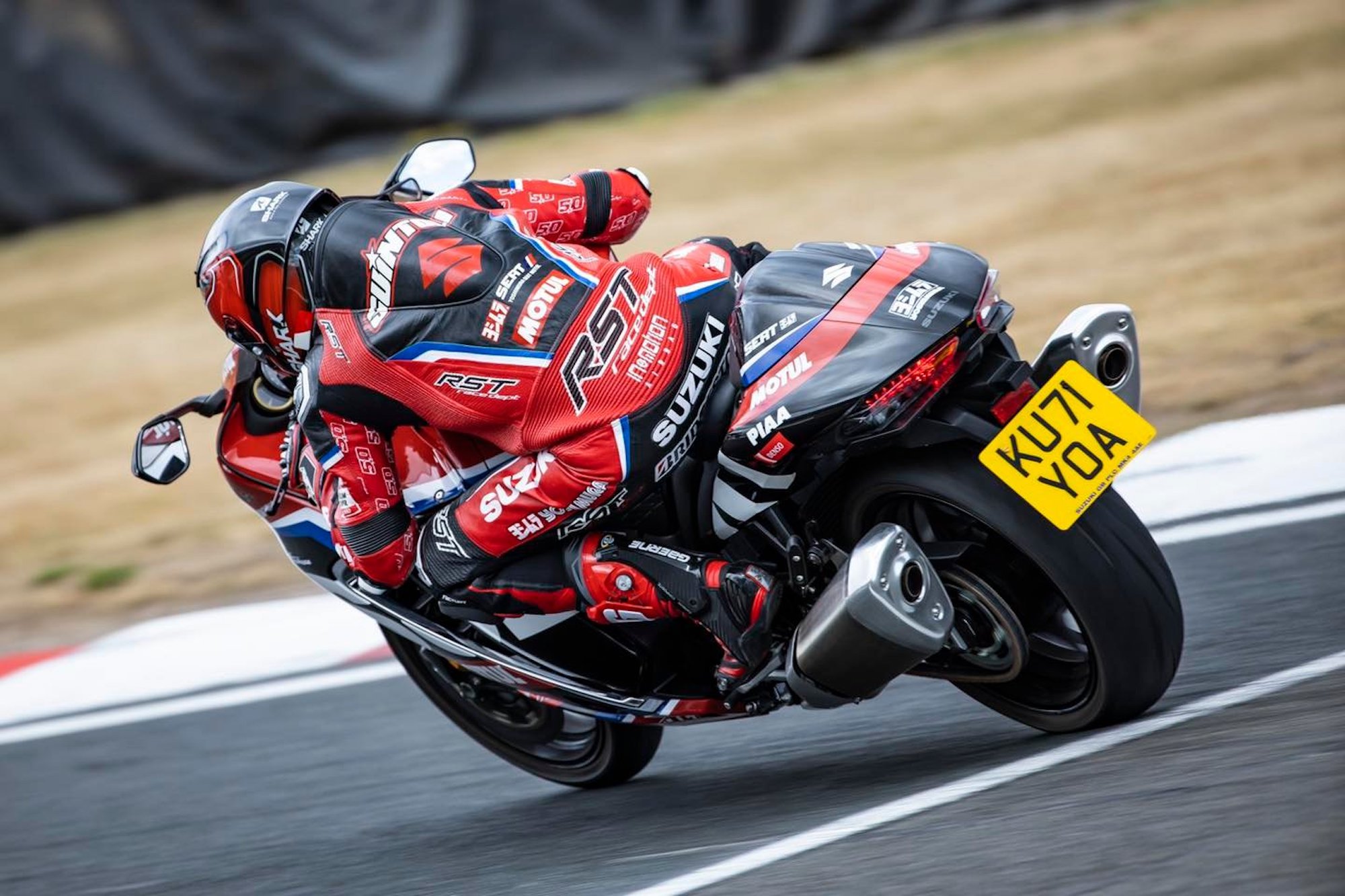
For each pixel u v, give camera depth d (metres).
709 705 12.76
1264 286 25.97
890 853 10.21
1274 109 38.72
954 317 11.27
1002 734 12.65
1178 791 9.98
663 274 11.84
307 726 17.34
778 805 12.33
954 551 11.34
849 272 12.11
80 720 18.91
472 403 11.27
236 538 25.20
